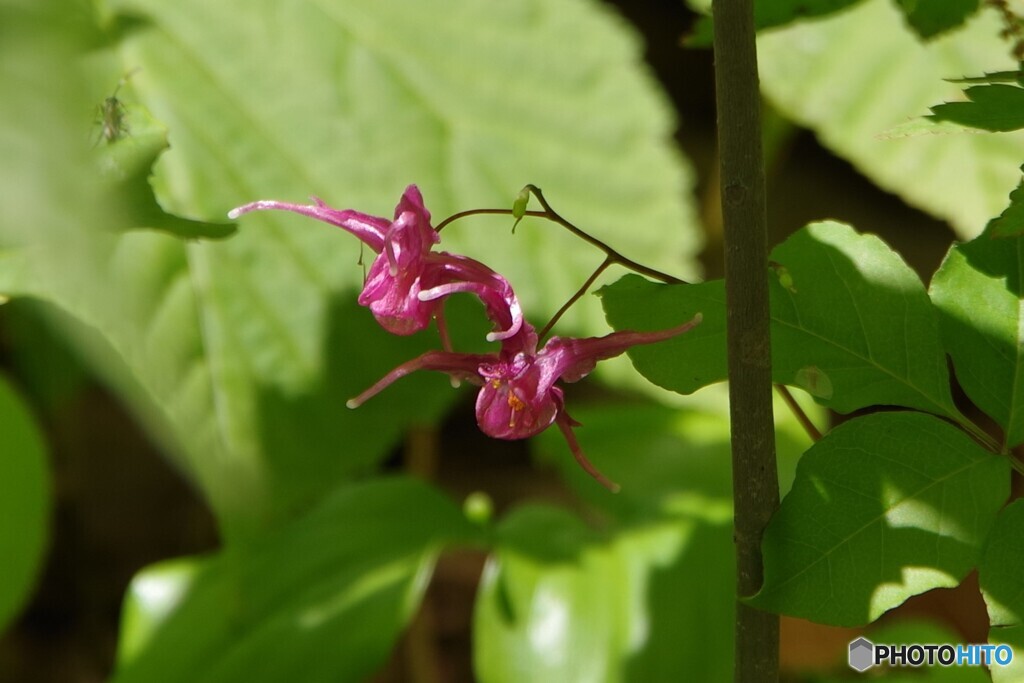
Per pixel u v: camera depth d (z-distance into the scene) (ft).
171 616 2.09
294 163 2.24
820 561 1.40
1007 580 1.39
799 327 1.44
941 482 1.40
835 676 1.92
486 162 2.34
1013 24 1.50
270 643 1.97
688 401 2.34
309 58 2.29
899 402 1.44
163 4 2.23
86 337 2.16
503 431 1.37
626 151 2.38
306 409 2.19
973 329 1.44
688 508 2.12
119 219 1.41
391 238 1.37
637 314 1.44
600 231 2.35
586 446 2.28
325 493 2.39
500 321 1.37
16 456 2.11
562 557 2.05
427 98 2.33
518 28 2.41
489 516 2.17
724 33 1.38
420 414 2.24
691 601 1.97
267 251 2.19
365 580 2.02
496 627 1.97
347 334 2.22
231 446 2.13
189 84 2.21
